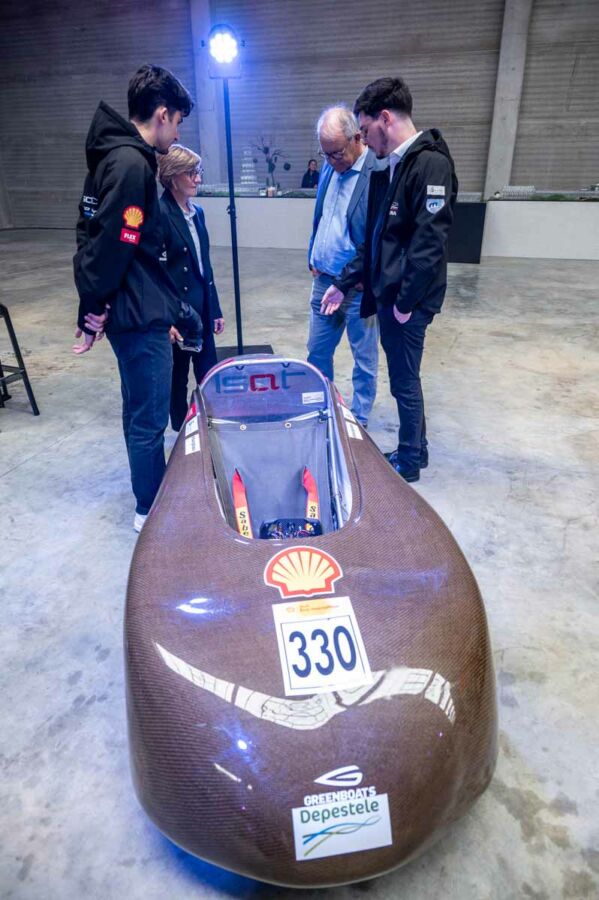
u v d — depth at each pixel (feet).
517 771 4.99
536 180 38.55
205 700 3.69
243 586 4.37
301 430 7.51
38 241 42.19
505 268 29.30
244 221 36.96
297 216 35.91
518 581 7.31
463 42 36.78
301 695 3.67
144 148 6.49
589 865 4.30
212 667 3.84
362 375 11.08
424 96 38.70
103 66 44.42
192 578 4.50
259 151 42.88
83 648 6.40
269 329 18.72
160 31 41.96
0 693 5.84
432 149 7.71
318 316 10.84
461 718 3.77
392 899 4.12
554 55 35.37
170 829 3.74
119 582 7.43
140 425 7.70
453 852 4.40
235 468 7.36
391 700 3.68
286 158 42.91
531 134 37.45
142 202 6.43
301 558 4.57
